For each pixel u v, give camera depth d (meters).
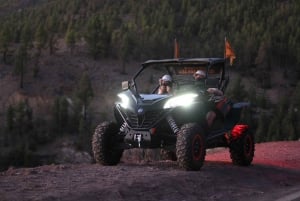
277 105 133.12
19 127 117.56
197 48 183.62
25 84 153.00
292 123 104.75
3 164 98.12
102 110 140.25
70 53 181.00
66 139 114.50
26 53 159.62
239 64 179.50
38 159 103.69
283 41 189.62
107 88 158.38
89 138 112.19
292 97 136.75
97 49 179.12
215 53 178.00
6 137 112.75
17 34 193.88
